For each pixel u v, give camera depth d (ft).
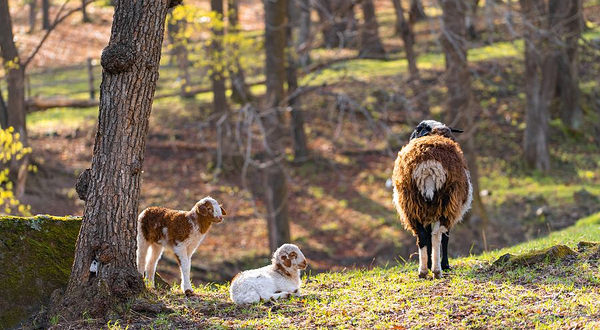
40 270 27.99
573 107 107.55
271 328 23.71
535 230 77.05
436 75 112.27
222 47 82.79
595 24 134.62
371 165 96.07
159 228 28.30
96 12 170.40
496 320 23.34
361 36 126.00
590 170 96.53
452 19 77.05
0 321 26.16
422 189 27.71
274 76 74.64
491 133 104.17
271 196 73.20
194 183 90.84
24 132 77.97
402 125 103.19
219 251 75.41
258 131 102.01
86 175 27.37
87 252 26.45
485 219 77.36
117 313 25.55
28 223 28.76
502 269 29.66
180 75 110.32
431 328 23.09
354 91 108.17
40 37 151.02
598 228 43.86
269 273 27.89
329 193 89.71
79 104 92.02
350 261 73.36
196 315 25.75
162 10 27.71
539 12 87.71
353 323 24.09
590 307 23.59
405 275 30.78
